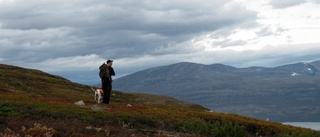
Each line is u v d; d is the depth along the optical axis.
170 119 30.05
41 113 26.09
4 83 65.88
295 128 38.81
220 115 38.56
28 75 90.56
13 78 77.62
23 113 25.78
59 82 92.06
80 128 18.91
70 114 26.84
